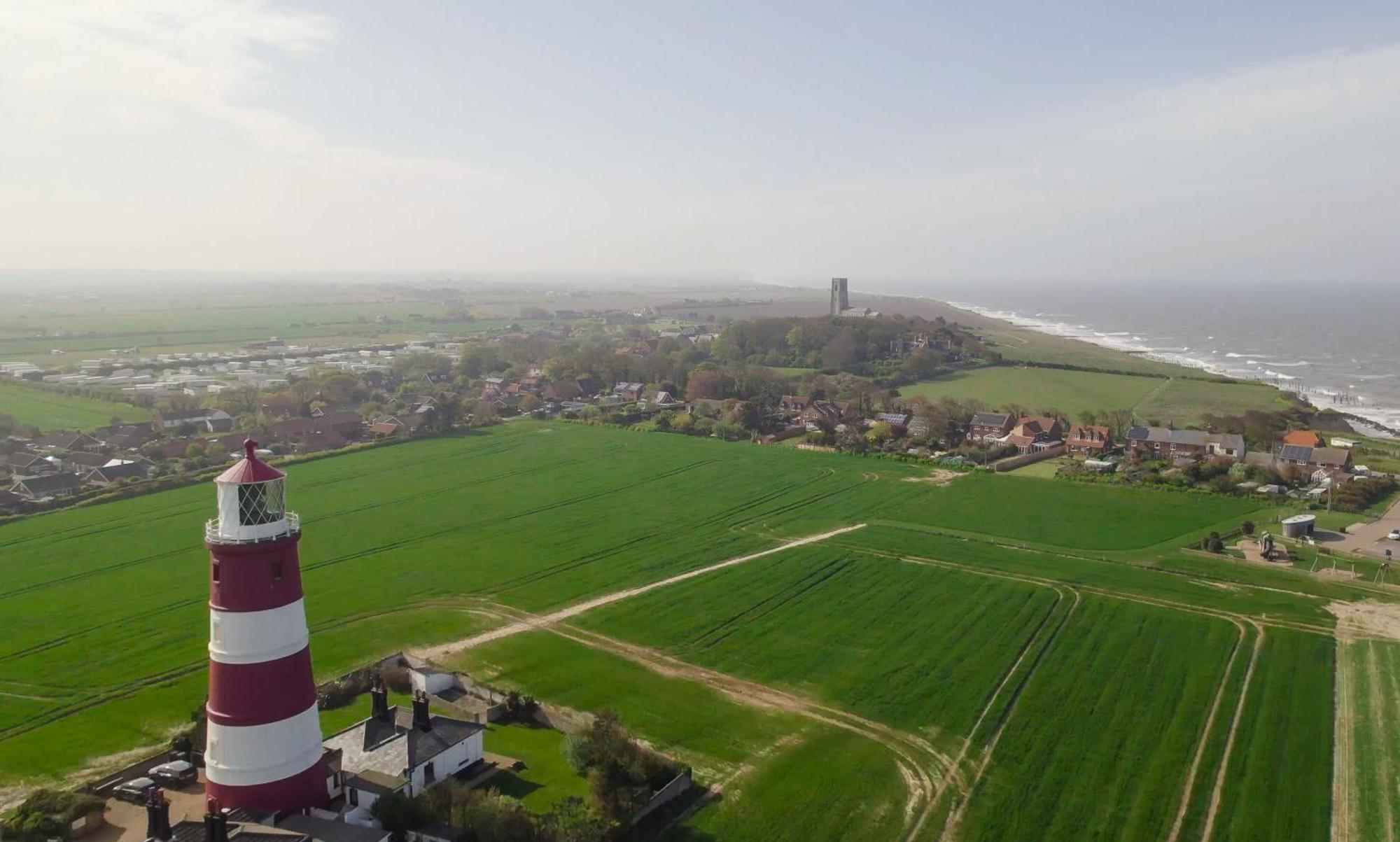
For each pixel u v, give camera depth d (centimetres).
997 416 17725
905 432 17612
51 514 11944
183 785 5562
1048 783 5688
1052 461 15788
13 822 4916
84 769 5809
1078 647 7762
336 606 8800
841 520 11975
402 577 9675
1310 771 5794
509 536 11212
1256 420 16775
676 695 6931
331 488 13638
